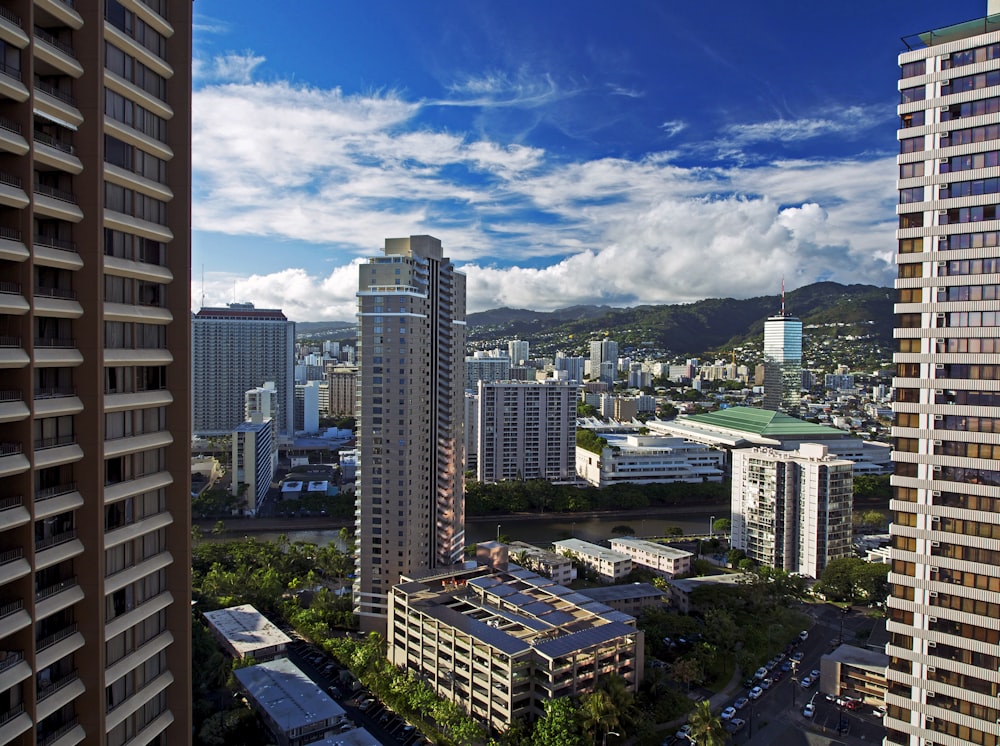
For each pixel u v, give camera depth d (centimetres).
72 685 7119
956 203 10369
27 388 6575
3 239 6356
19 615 6538
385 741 16300
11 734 6381
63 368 7144
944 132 10450
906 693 10825
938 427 10612
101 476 7262
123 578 7638
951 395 10500
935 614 10569
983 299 10200
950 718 10381
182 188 8325
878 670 18525
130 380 7862
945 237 10500
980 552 10231
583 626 18238
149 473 8169
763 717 17962
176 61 8275
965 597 10338
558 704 15362
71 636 7106
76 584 7219
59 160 6850
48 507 6825
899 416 10988
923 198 10656
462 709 17112
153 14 7900
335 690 18675
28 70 6506
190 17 8312
